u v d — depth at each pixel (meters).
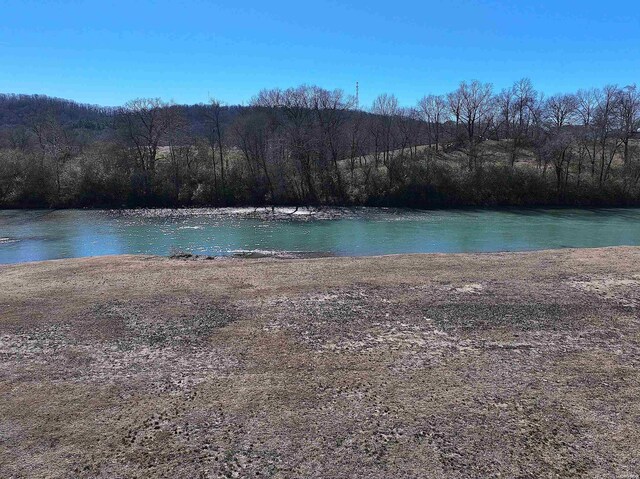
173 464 7.83
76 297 16.06
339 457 8.00
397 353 11.84
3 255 26.94
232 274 18.97
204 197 51.06
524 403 9.59
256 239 31.94
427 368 11.08
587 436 8.50
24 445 8.30
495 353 11.86
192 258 23.72
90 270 19.77
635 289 16.64
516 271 19.20
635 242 29.86
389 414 9.22
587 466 7.71
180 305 15.27
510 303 15.40
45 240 31.48
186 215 44.25
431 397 9.84
